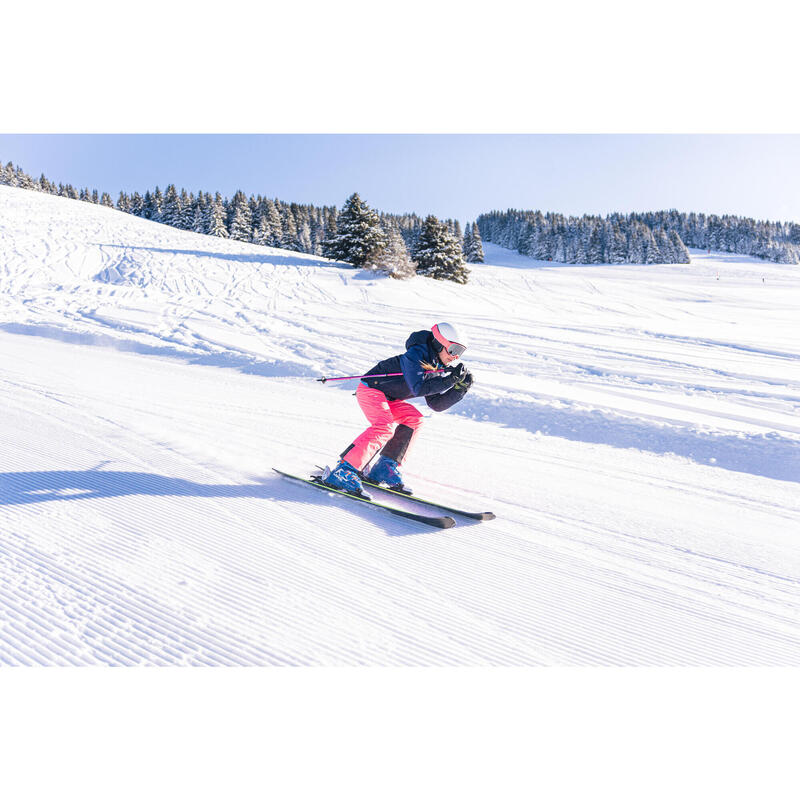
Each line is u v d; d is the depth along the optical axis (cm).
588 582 355
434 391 406
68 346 1139
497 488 510
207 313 1527
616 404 787
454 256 3391
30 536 353
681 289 3756
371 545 382
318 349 1138
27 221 3397
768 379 987
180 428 614
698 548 410
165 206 7250
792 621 323
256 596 308
